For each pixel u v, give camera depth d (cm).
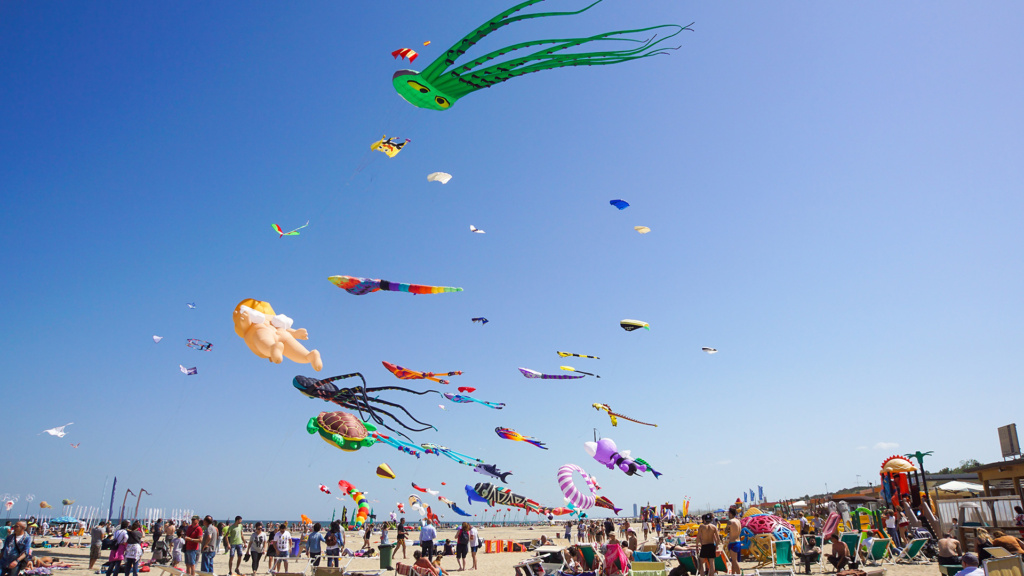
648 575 1116
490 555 2497
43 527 3562
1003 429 2306
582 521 3294
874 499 3219
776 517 1728
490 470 1886
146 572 1675
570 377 1658
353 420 1686
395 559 2302
